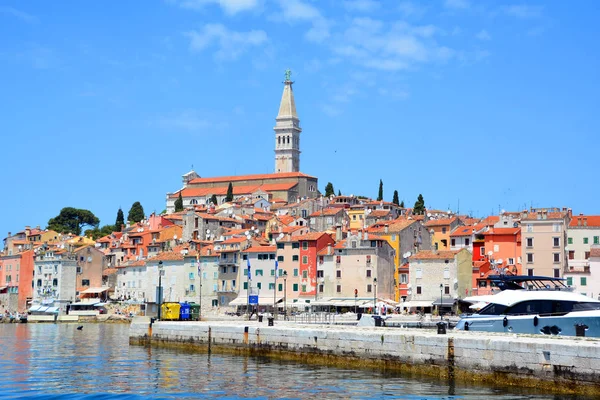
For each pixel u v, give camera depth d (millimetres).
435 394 69875
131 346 121750
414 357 78688
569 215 190000
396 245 191500
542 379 66000
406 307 174500
